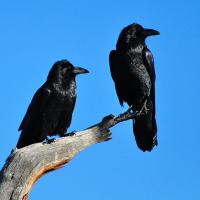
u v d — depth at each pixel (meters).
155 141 14.38
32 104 13.49
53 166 10.48
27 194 10.10
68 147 10.62
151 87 14.66
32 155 10.23
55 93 13.48
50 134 13.68
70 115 13.88
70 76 13.74
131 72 14.41
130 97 14.66
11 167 10.08
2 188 9.92
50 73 13.74
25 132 13.44
